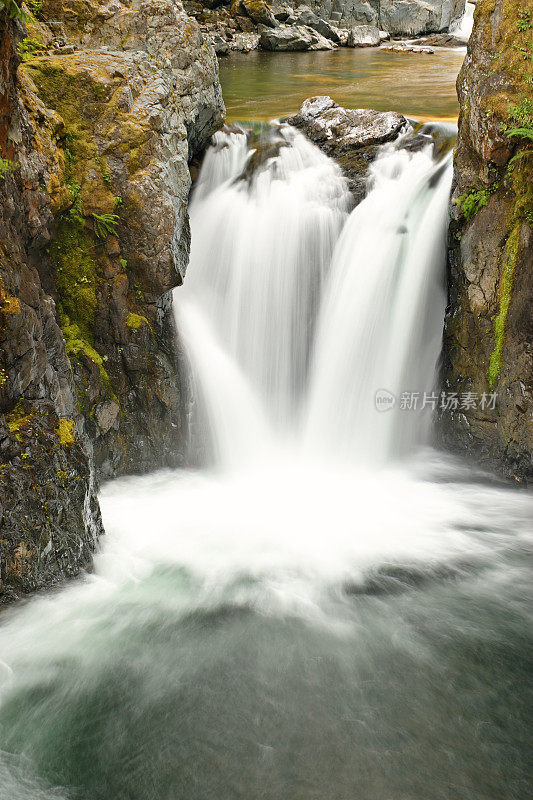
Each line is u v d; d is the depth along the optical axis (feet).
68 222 23.11
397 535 23.00
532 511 24.25
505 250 24.04
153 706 15.67
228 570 20.83
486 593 19.98
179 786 13.74
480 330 25.50
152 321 25.03
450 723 15.37
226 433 28.30
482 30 24.39
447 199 27.12
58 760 14.33
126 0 27.35
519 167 23.27
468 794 13.60
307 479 27.25
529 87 22.99
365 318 28.35
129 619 18.38
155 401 25.73
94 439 24.22
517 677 16.80
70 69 22.94
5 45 17.88
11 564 17.67
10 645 17.06
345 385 28.86
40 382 18.63
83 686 16.17
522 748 14.75
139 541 22.18
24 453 17.72
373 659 17.28
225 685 16.31
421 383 28.40
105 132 23.26
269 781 13.83
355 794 13.53
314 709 15.65
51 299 20.29
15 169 19.44
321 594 19.81
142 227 23.70
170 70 27.22
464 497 25.38
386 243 28.02
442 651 17.61
